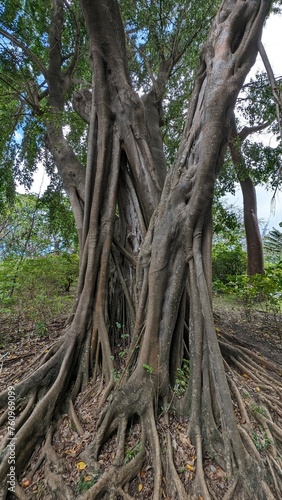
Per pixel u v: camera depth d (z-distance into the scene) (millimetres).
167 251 3562
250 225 11789
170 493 2400
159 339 3498
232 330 6562
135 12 6676
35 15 6402
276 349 5668
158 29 6832
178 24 6770
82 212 5316
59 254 9695
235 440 2592
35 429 3023
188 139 3664
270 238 9977
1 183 7977
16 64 6594
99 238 4336
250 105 7438
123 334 4188
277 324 6957
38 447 2973
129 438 2979
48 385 3637
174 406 3285
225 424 2709
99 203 4367
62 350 3967
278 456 2654
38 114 6535
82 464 2670
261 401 3434
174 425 3100
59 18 6801
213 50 3574
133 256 4535
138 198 4652
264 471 2451
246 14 3541
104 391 3529
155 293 3537
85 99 5730
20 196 11250
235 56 3432
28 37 6465
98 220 4371
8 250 10852
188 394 3234
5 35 5938
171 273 3582
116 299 4621
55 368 3797
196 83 3801
